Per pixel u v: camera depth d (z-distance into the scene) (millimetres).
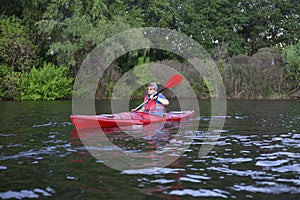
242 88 20125
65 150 4461
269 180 3254
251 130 6520
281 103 15398
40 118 8234
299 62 20219
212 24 26672
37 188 2955
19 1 21328
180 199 2748
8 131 6023
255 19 28109
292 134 6031
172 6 25016
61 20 20000
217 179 3281
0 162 3787
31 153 4250
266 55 21516
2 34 19078
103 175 3354
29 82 17578
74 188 2963
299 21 28016
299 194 2873
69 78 18766
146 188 2994
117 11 21234
